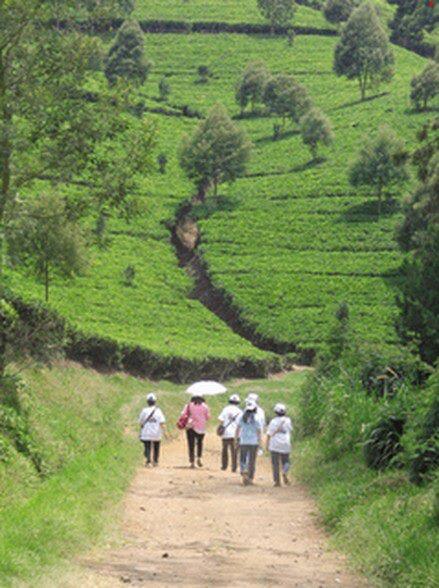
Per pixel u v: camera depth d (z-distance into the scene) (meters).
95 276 83.31
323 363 34.75
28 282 71.06
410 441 15.11
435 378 15.03
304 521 15.40
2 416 18.31
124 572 10.16
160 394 48.53
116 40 159.50
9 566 9.05
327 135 128.50
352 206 110.56
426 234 26.44
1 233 20.17
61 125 21.91
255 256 97.62
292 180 122.19
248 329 80.44
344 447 22.11
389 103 150.12
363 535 12.38
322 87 171.38
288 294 86.88
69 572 9.69
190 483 21.14
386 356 25.19
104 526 13.19
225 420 25.23
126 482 19.44
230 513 16.08
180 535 13.52
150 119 22.66
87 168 22.58
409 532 11.72
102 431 27.34
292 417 39.62
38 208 22.28
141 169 22.45
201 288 91.88
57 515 12.20
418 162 28.70
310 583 10.09
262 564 11.21
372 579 10.47
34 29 21.41
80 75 21.86
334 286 88.44
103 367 47.84
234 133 116.50
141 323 71.44
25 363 25.08
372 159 106.50
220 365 60.06
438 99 145.25
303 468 22.81
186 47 190.88
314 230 104.12
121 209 22.91
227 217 109.50
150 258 95.44
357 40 158.00
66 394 29.61
